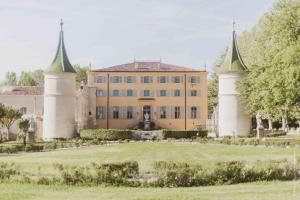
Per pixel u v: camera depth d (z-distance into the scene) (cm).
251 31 7469
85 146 4978
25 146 4247
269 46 4862
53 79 6469
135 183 1878
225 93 6556
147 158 3195
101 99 7756
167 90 7788
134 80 7788
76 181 1898
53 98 6456
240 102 6488
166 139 6209
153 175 2056
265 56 4412
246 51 7500
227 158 3155
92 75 7762
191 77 7788
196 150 4066
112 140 6066
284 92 3900
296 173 2048
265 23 5025
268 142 4659
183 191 1698
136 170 1936
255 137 5881
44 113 6512
